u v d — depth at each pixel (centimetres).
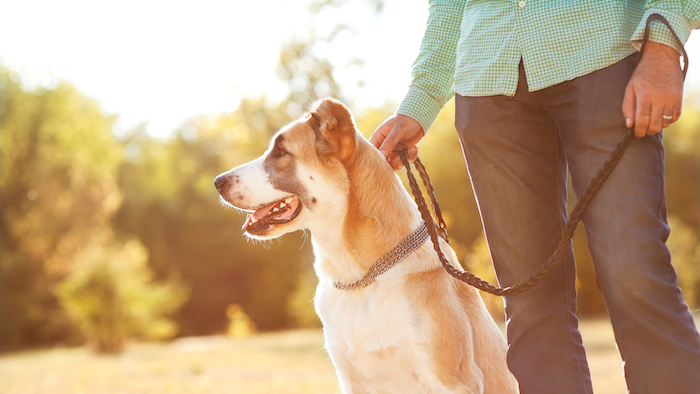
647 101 179
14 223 2752
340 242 271
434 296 257
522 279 227
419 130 275
